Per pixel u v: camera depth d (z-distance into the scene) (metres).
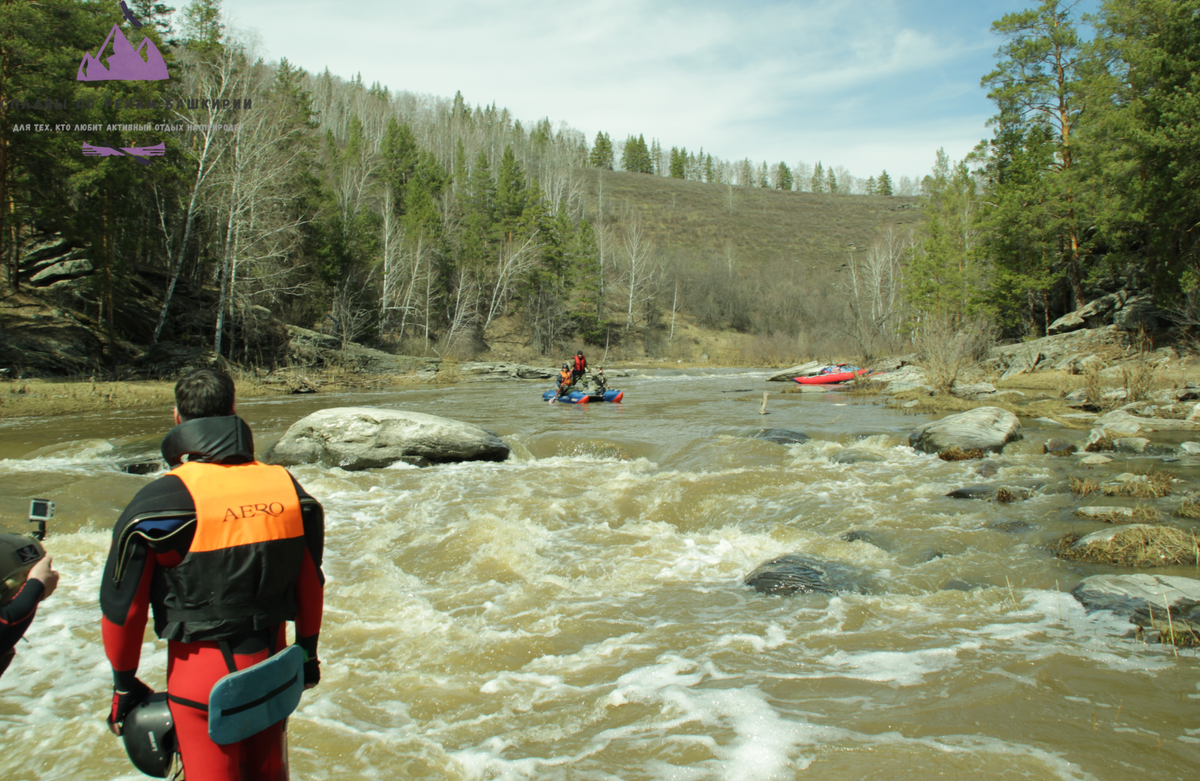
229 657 2.21
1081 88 29.92
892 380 26.11
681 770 3.12
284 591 2.40
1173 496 7.98
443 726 3.63
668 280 73.62
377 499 9.22
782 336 59.47
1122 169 25.69
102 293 28.62
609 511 8.45
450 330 53.22
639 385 31.48
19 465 11.12
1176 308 24.14
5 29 22.81
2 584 2.45
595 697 3.91
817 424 15.27
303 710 3.78
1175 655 4.18
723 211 116.69
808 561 6.14
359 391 28.47
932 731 3.38
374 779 3.14
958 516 7.58
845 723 3.49
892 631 4.72
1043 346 28.89
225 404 2.54
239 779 2.19
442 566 6.39
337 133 89.25
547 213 65.69
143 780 3.15
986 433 11.66
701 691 3.91
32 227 31.50
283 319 39.62
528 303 61.41
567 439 13.11
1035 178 32.12
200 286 37.16
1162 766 3.03
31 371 23.81
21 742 3.47
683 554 6.72
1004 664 4.12
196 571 2.20
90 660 4.47
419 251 49.56
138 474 10.88
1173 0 25.06
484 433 12.19
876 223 114.06
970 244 38.28
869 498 8.55
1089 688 3.78
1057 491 8.48
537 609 5.32
